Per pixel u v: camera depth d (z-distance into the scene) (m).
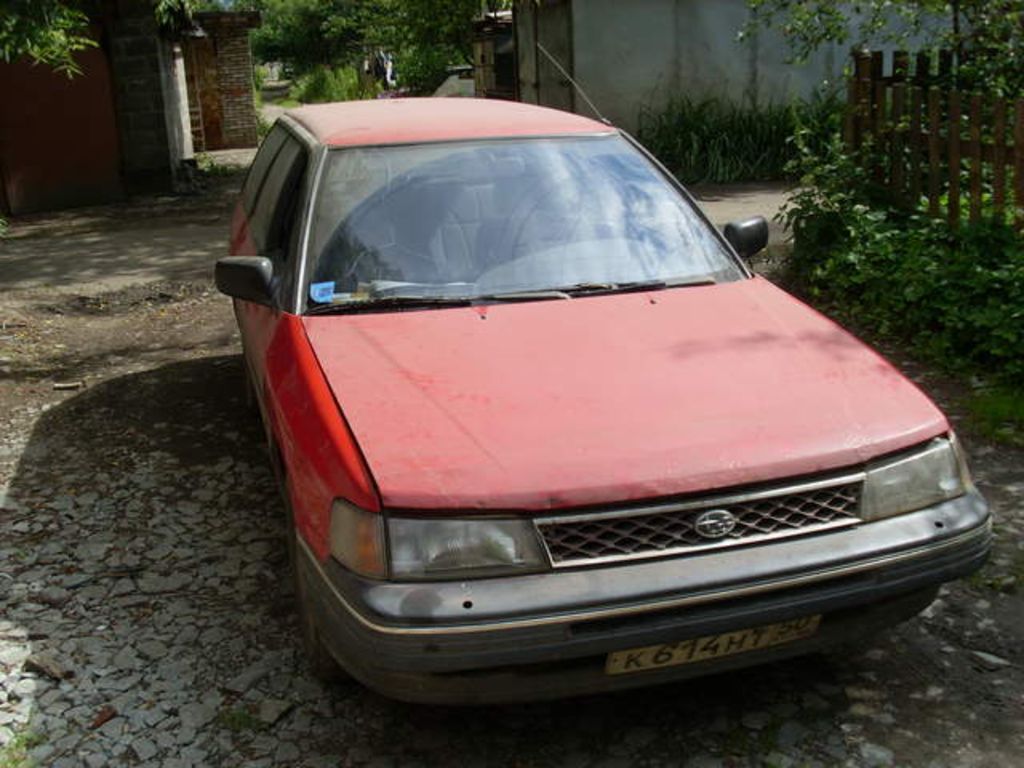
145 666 3.49
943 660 3.42
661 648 2.75
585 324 3.54
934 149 7.29
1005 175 6.71
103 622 3.76
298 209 4.09
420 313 3.64
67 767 3.00
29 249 11.43
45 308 8.59
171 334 7.70
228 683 3.37
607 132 4.52
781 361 3.31
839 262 7.44
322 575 2.81
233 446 5.38
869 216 7.54
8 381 6.59
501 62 20.22
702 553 2.74
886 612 3.00
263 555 4.23
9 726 3.18
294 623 3.73
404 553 2.65
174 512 4.64
